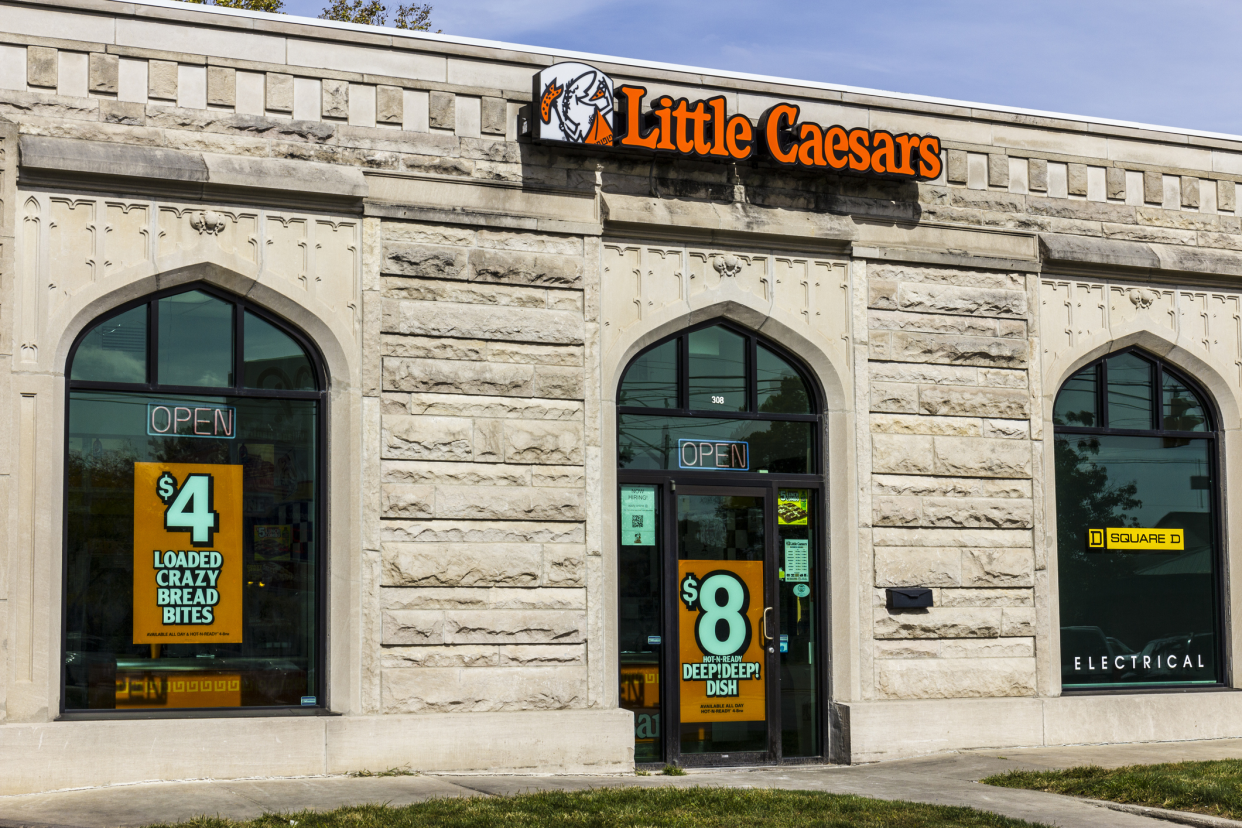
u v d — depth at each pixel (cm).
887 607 1387
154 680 1151
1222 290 1570
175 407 1178
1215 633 1553
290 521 1207
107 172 1134
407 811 959
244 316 1204
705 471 1358
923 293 1428
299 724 1158
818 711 1377
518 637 1245
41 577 1101
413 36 1262
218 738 1130
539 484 1266
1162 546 1541
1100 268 1510
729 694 1344
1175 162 1566
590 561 1277
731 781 1187
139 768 1103
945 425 1425
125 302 1163
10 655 1090
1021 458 1454
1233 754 1358
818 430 1398
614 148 1298
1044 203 1494
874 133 1388
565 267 1293
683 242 1345
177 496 1172
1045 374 1484
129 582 1151
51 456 1112
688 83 1360
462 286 1257
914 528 1404
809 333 1378
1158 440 1554
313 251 1211
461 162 1268
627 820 936
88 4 1157
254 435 1202
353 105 1241
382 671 1202
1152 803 1051
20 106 1129
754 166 1370
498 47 1289
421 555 1221
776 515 1377
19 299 1113
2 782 1055
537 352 1277
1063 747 1421
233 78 1202
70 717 1115
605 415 1302
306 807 995
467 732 1210
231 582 1182
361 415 1212
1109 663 1504
